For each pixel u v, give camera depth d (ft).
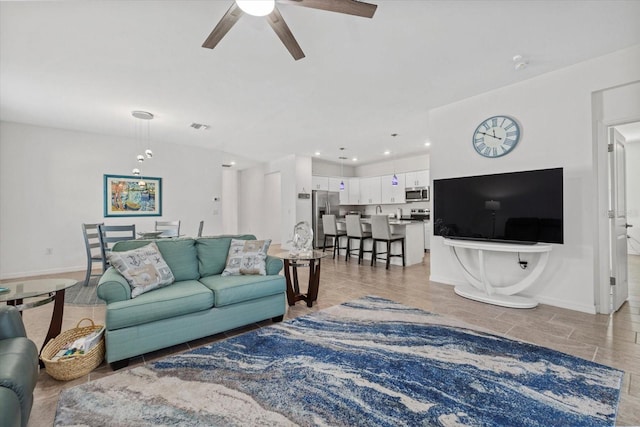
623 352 7.04
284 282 9.38
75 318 9.46
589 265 9.50
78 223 16.83
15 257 15.16
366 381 5.96
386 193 26.91
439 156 13.19
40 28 7.39
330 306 10.66
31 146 15.57
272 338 7.98
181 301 7.34
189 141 19.58
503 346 7.39
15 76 10.00
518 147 10.83
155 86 10.90
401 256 18.06
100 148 17.52
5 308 5.15
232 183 32.55
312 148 21.88
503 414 4.98
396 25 7.44
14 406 3.59
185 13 6.93
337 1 5.36
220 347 7.48
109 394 5.62
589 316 9.29
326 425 4.79
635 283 13.38
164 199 19.74
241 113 13.96
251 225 31.14
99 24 7.29
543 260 9.98
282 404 5.30
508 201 10.42
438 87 11.18
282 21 5.77
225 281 8.71
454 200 12.03
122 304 6.73
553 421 4.81
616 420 4.82
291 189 24.57
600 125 9.43
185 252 9.47
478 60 9.23
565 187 9.86
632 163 20.74
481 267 11.12
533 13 7.03
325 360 6.79
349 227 20.11
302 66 9.51
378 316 9.57
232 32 7.64
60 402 5.38
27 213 15.46
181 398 5.49
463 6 6.76
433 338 7.89
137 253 8.13
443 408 5.15
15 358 4.29
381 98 12.22
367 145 20.92
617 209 10.00
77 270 16.69
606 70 9.01
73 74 9.90
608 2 6.64
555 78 9.98
